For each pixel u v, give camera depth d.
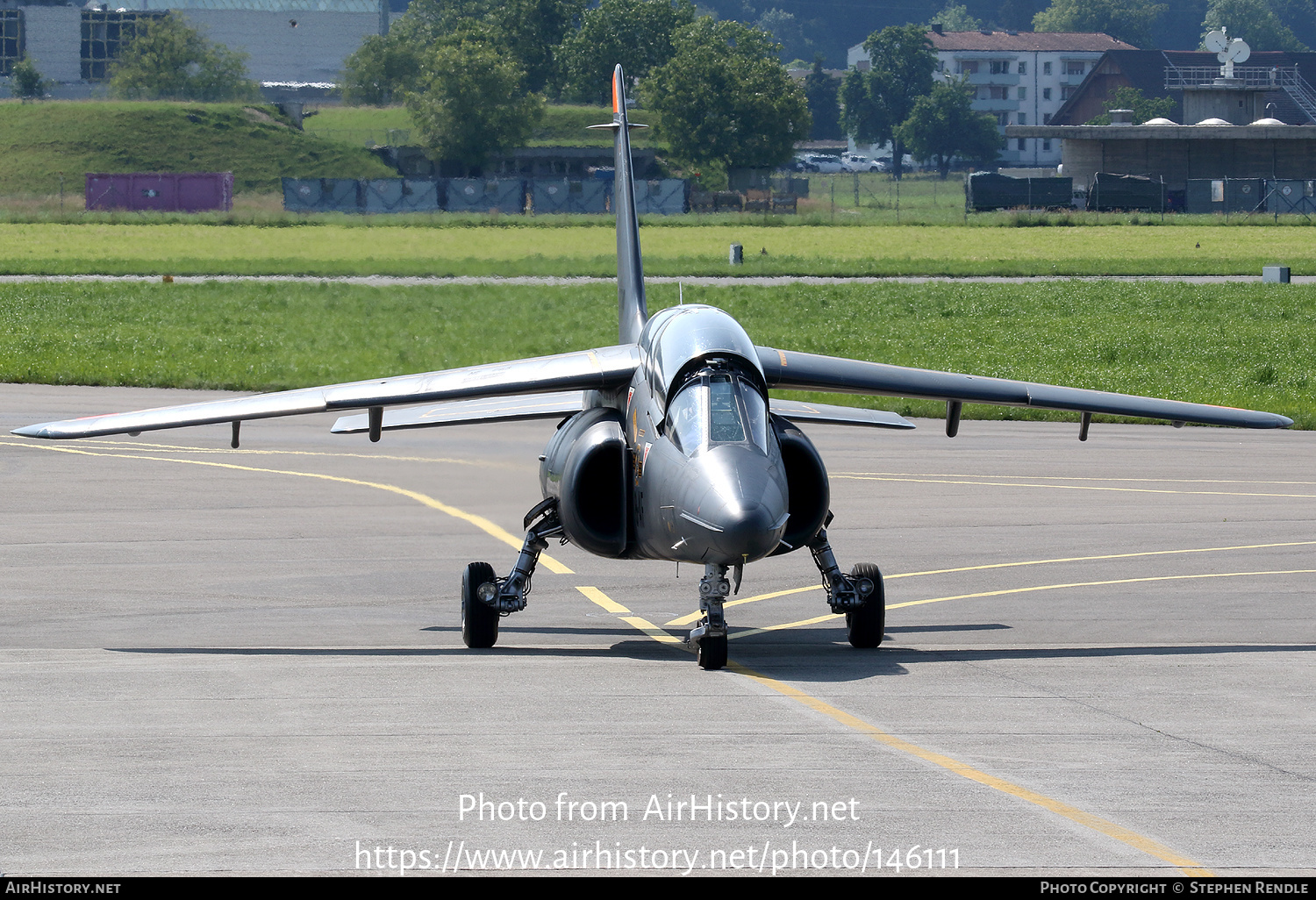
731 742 35.47
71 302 192.75
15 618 53.34
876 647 48.84
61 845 28.22
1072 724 37.56
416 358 144.75
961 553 67.88
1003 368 141.25
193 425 50.00
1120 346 157.25
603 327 173.88
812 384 50.16
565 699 40.34
